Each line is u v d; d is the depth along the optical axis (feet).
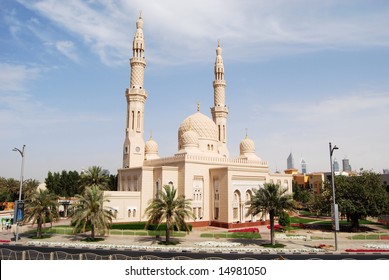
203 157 248.52
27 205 188.44
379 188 231.09
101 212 176.35
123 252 147.13
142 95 287.69
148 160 279.49
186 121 293.84
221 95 334.44
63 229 201.05
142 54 294.46
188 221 231.30
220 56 343.05
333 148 161.48
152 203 175.83
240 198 239.09
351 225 254.27
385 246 168.14
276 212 168.96
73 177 360.69
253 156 295.48
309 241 183.73
